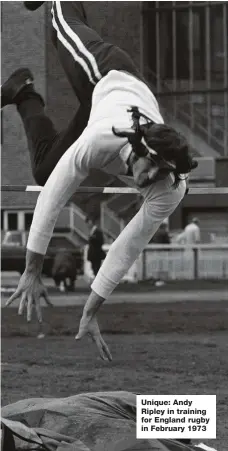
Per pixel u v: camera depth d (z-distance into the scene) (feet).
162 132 29.84
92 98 31.76
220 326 82.17
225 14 194.29
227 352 67.56
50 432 32.83
